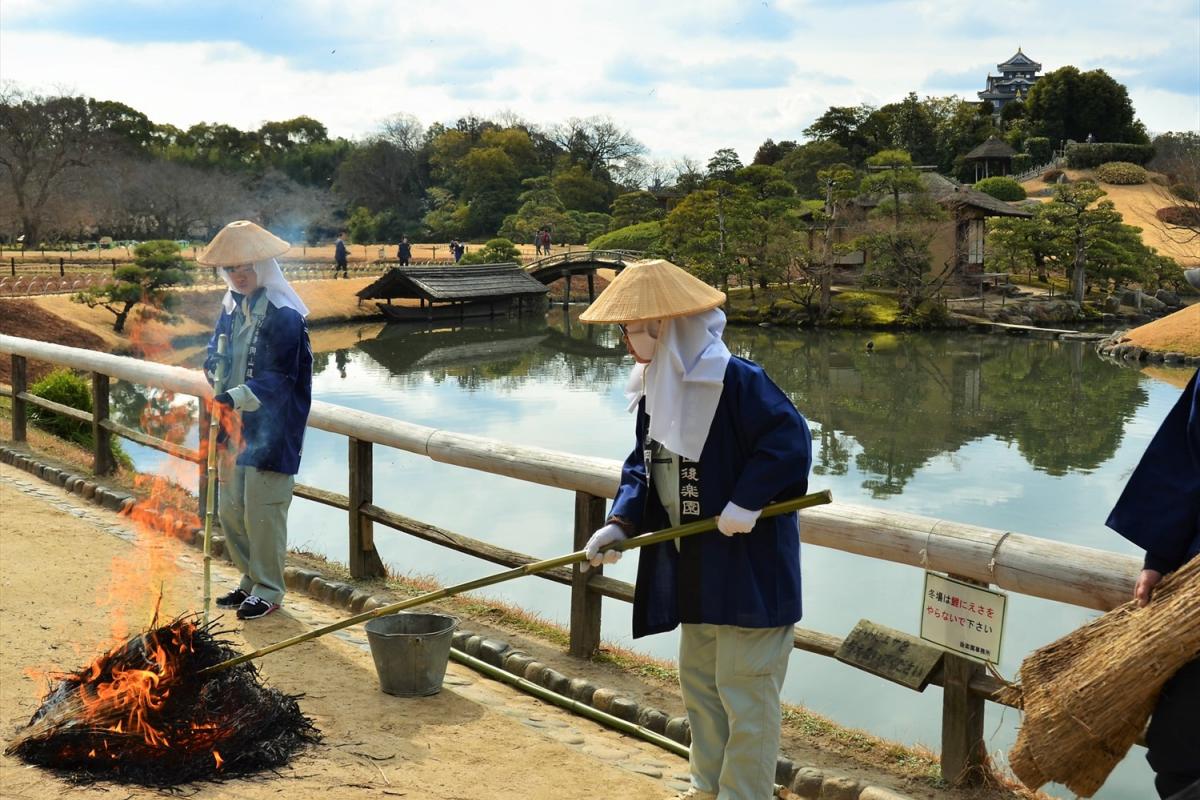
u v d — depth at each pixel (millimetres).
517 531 13867
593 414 27188
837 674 9102
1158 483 2648
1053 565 3301
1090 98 102062
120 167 74000
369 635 4262
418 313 50406
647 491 3244
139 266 34562
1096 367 36750
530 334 46969
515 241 83000
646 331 3096
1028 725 2645
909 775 3762
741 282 53188
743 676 3127
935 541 3576
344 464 18281
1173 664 2408
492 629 5242
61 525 6625
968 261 53531
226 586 5609
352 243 90312
